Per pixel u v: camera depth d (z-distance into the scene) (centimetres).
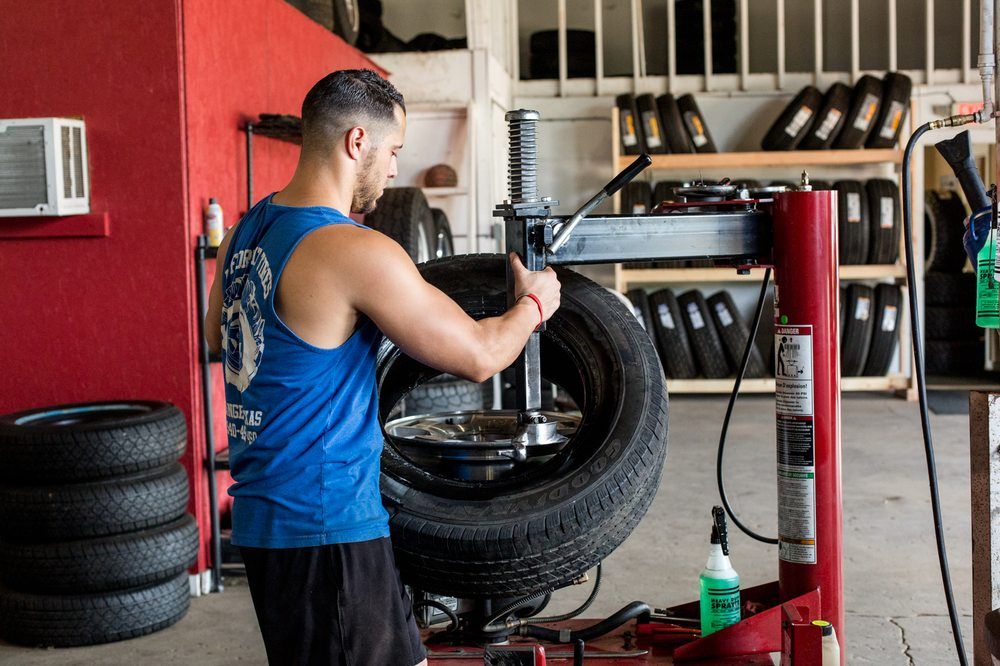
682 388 785
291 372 160
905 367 790
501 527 187
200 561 372
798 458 207
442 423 247
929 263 929
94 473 321
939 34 931
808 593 206
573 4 934
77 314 367
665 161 793
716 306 797
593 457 196
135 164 359
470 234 700
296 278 159
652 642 222
